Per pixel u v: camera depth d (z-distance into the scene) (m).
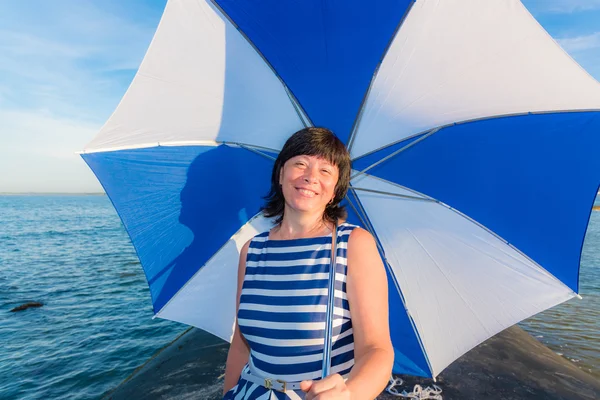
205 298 2.69
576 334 5.20
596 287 7.65
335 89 2.34
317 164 1.71
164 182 2.41
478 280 2.31
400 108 2.23
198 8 2.24
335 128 2.45
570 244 2.06
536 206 2.11
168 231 2.50
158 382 3.32
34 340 7.16
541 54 1.85
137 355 6.51
